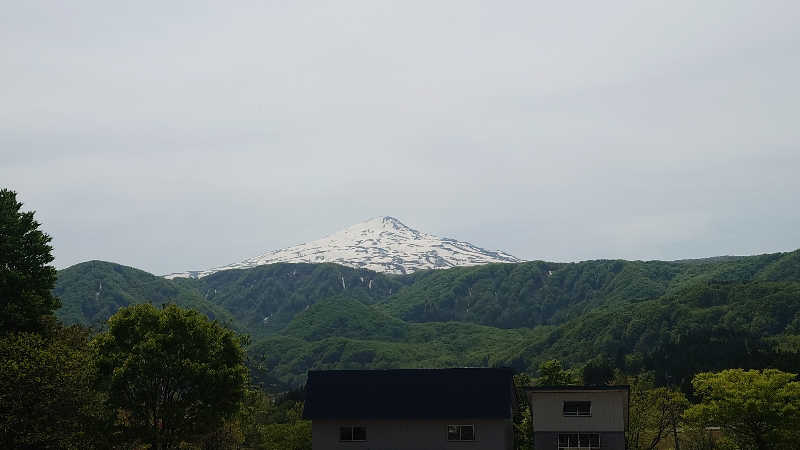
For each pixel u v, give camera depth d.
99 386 54.06
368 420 57.44
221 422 57.44
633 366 189.38
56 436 46.16
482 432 56.31
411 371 59.84
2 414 44.81
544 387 58.00
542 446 57.47
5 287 57.75
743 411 66.56
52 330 61.66
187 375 54.69
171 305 58.66
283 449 88.50
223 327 60.97
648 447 84.50
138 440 56.19
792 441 65.94
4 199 63.00
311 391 59.53
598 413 57.22
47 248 63.47
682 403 81.38
